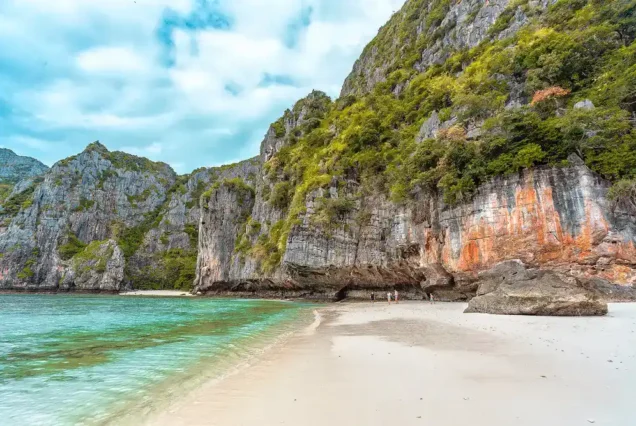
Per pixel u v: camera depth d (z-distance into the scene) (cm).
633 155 2261
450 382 704
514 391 628
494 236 2702
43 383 888
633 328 1239
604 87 2602
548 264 2428
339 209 4484
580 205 2353
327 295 4838
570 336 1145
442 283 3319
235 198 8444
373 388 698
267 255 5981
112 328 2050
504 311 1842
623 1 3130
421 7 7038
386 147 4609
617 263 2206
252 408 630
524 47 3428
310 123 7475
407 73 5934
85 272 10356
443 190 3189
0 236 11012
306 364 958
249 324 2147
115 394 789
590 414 507
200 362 1091
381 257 4012
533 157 2539
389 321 1922
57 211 12012
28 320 2614
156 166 16538
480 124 3222
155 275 11681
